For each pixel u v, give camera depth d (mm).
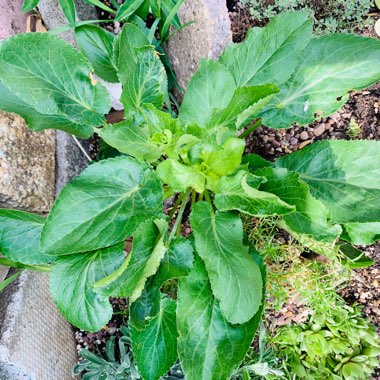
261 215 380
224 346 400
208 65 419
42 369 477
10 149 458
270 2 497
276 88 376
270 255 486
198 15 434
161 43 543
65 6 454
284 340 516
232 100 394
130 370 471
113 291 355
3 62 375
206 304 403
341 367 521
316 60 438
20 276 486
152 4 506
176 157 417
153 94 422
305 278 474
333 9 492
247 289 376
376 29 480
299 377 521
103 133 366
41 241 366
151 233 390
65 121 424
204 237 398
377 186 414
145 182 414
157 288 383
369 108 508
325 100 438
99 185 397
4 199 451
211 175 435
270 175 418
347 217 414
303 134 518
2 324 454
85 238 381
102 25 571
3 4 516
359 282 531
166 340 415
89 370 513
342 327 509
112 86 530
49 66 398
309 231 392
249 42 426
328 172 435
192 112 434
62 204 377
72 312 398
